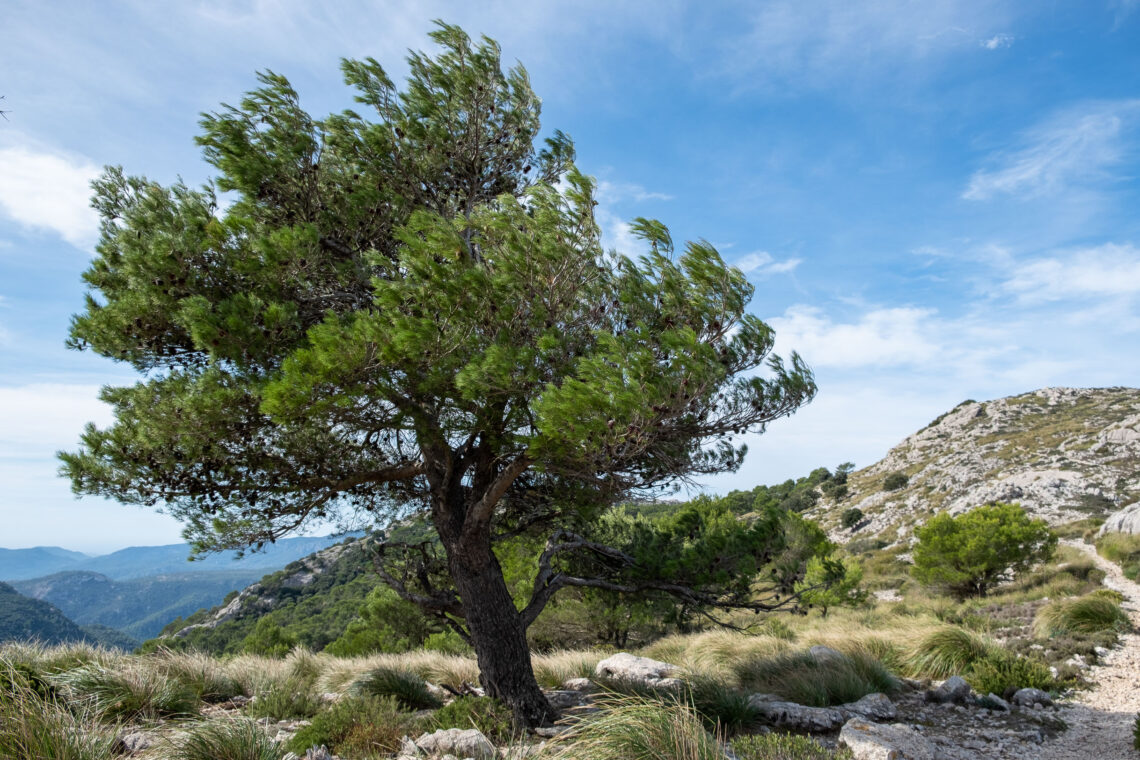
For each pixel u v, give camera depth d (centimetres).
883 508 5475
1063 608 1256
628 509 1162
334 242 737
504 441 681
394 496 850
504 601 762
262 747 454
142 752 441
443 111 817
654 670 960
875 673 902
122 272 637
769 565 927
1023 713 784
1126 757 609
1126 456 4262
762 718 719
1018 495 3947
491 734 615
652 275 691
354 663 1028
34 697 409
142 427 584
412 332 547
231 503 675
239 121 729
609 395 572
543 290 649
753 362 772
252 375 598
